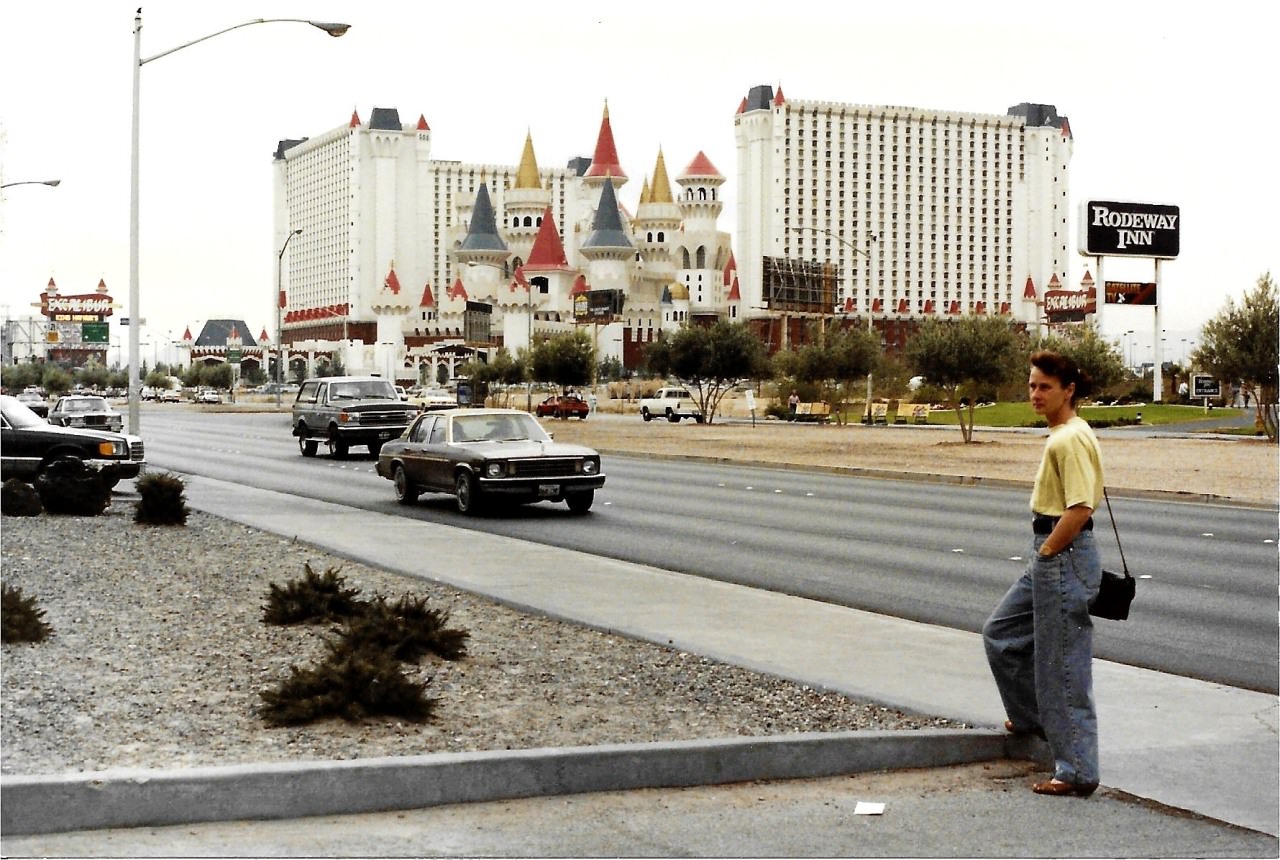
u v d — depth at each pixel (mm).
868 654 9883
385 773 6109
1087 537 6555
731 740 6793
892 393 83812
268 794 5953
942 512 22312
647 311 196875
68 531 17109
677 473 32406
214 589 12414
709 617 11445
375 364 193875
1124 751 7379
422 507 22594
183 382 190375
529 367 83812
